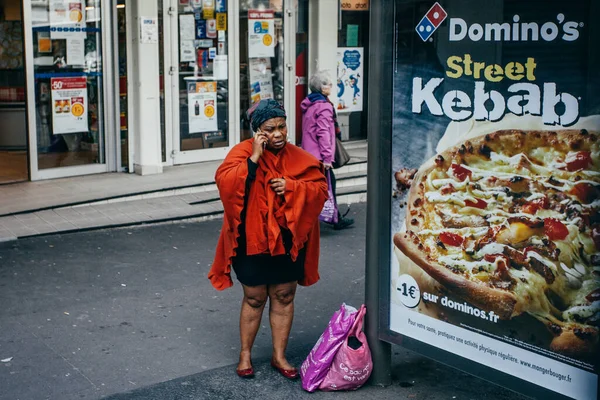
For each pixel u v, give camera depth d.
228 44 11.37
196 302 6.60
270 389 5.04
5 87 11.64
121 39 10.36
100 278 7.11
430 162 4.47
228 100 11.50
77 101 10.30
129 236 8.39
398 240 4.69
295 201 4.73
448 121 4.35
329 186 8.73
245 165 4.68
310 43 12.20
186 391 5.00
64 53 10.12
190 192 9.92
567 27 3.81
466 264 4.39
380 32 4.57
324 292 6.95
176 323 6.14
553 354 4.09
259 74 11.76
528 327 4.18
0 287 6.80
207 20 11.12
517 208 4.15
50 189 9.69
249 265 4.95
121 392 4.97
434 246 4.52
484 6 4.09
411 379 5.20
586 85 3.80
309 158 4.93
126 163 10.61
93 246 8.02
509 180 4.16
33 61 9.89
